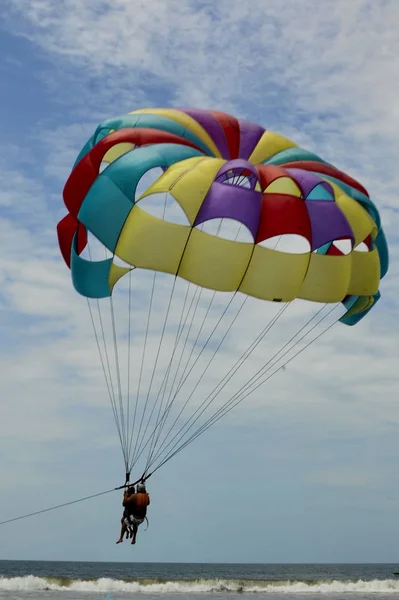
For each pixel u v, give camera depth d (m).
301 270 15.55
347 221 15.02
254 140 17.25
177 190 14.78
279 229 14.82
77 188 15.74
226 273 15.23
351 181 17.11
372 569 138.62
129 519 14.99
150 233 15.05
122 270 16.61
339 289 15.98
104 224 15.09
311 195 16.58
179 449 15.95
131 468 15.40
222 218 14.68
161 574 86.44
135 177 15.12
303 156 17.11
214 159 15.39
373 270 16.50
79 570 103.88
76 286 16.33
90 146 17.41
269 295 15.60
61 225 17.23
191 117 17.12
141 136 15.84
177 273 15.39
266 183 14.88
